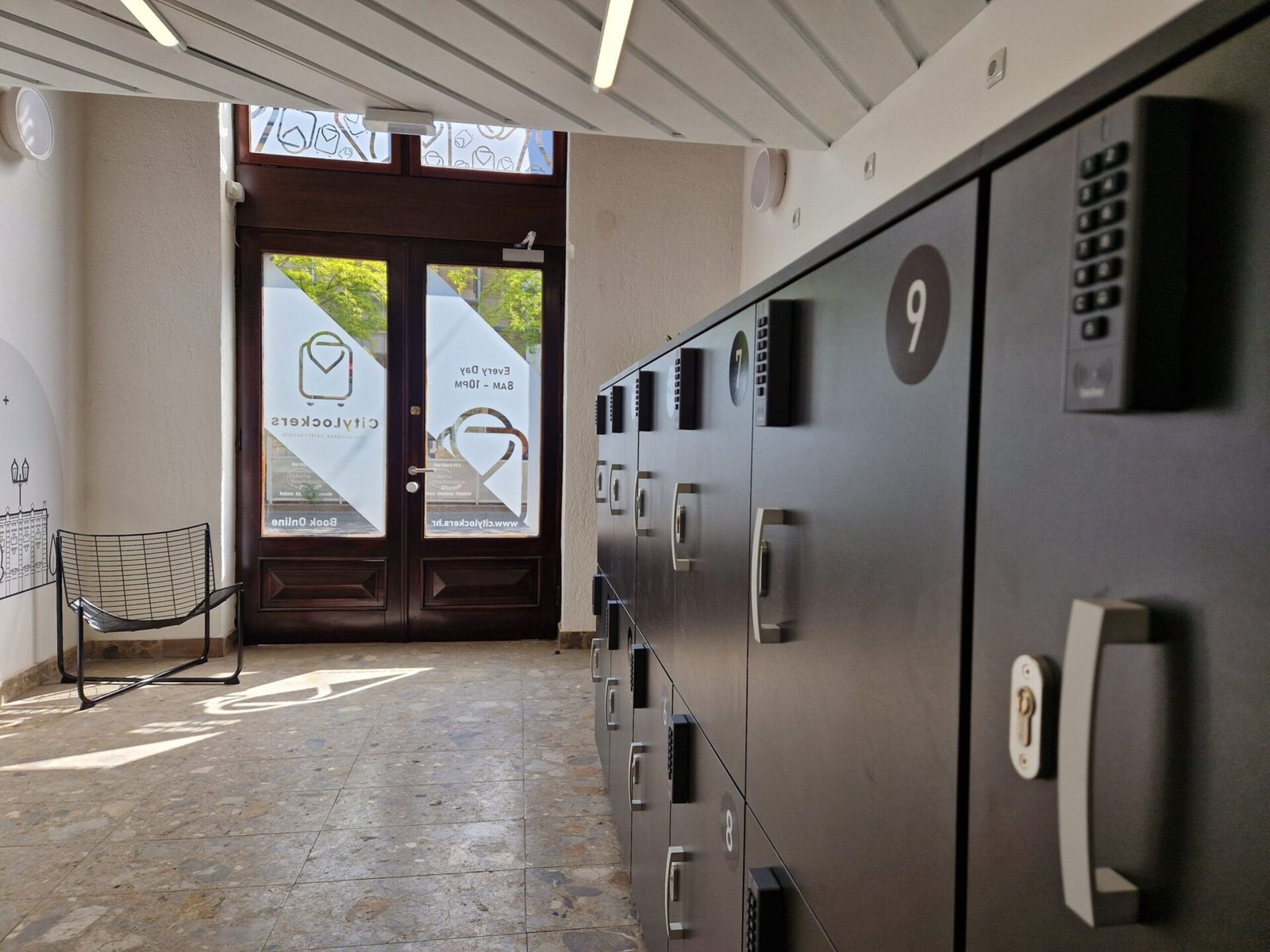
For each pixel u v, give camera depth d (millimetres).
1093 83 420
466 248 4566
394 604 4566
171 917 1892
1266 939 315
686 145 4504
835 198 3172
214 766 2797
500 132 4551
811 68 2490
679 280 4520
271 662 4129
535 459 4680
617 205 4453
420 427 4559
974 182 532
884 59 2477
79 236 3947
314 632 4516
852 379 725
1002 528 501
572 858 2203
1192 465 355
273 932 1840
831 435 772
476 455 4629
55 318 3744
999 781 496
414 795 2586
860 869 693
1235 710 332
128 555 4074
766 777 954
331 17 2068
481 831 2350
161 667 3975
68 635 3928
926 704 587
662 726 1617
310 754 2912
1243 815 327
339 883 2055
